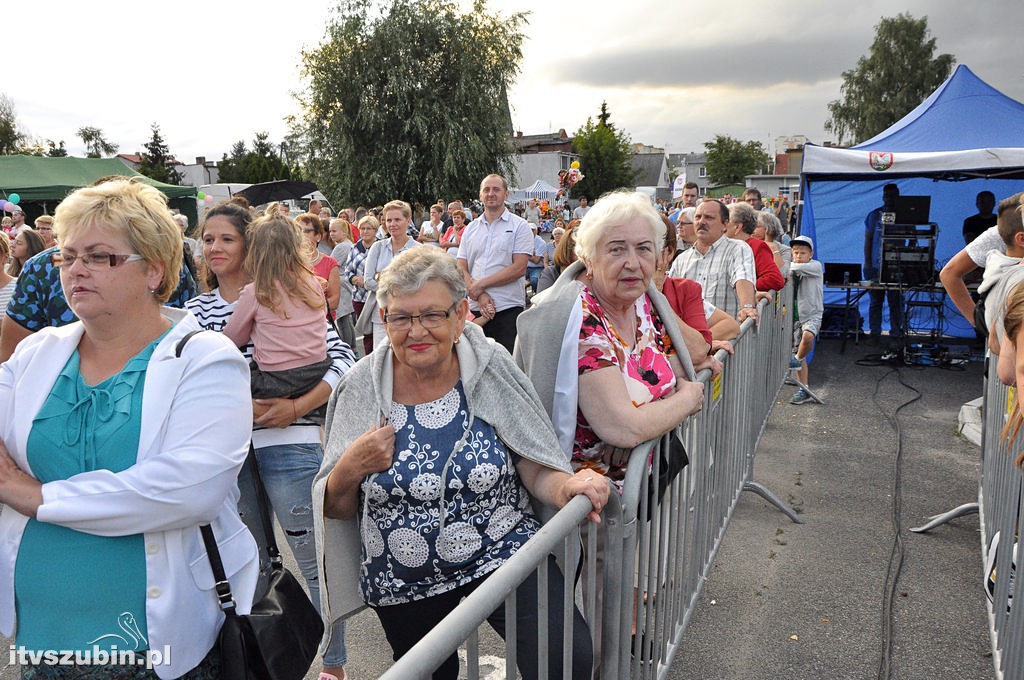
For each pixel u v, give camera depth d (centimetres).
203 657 168
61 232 158
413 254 188
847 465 532
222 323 290
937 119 989
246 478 281
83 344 169
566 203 2752
